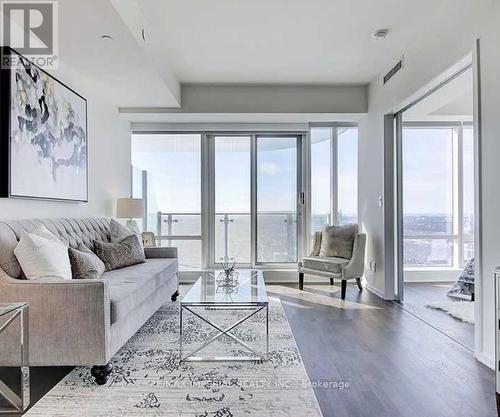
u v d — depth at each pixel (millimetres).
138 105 4805
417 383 2248
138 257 3881
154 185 5730
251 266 5707
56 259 2449
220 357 2641
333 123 5746
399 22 3293
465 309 3922
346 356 2668
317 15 3164
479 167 2568
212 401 2027
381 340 3000
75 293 2195
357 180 5547
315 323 3459
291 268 5703
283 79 4711
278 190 5773
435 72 3199
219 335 2842
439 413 1918
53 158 3225
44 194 3084
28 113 2865
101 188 4395
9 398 2043
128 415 1890
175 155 5727
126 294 2523
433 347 2846
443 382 2262
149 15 3139
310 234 5680
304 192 5691
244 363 2541
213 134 5711
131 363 2543
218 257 5738
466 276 4496
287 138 5773
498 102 2396
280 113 4945
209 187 5742
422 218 5164
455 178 5184
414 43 3600
